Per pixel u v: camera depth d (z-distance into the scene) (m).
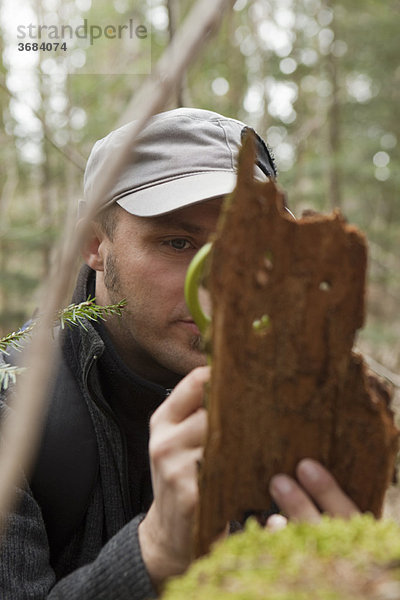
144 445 1.41
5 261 6.97
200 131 1.40
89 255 1.48
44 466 1.28
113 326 1.40
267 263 0.62
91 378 1.30
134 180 1.33
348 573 0.50
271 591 0.48
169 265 1.31
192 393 0.74
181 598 0.52
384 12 8.24
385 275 7.74
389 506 3.46
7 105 5.11
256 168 1.35
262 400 0.63
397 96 8.57
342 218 0.63
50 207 6.45
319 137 9.26
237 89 7.68
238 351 0.62
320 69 8.48
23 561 1.17
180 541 0.76
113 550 0.89
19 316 6.07
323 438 0.66
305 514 0.63
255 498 0.65
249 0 6.66
